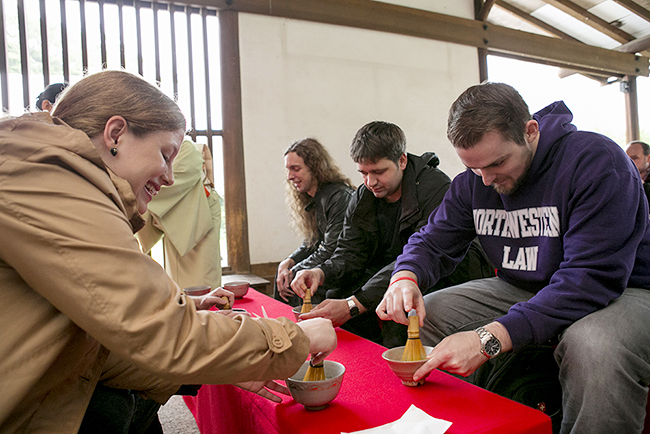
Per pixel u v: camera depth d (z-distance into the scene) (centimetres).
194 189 267
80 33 447
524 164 140
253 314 190
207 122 504
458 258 181
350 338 154
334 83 573
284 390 110
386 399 103
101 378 112
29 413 78
